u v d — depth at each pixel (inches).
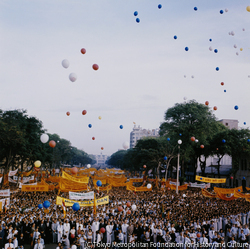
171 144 2192.4
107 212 769.6
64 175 1005.8
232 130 2017.7
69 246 563.5
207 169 2925.7
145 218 700.7
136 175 2987.2
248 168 2106.3
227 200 1098.1
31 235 601.0
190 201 1116.5
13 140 1768.0
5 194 785.6
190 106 2026.3
